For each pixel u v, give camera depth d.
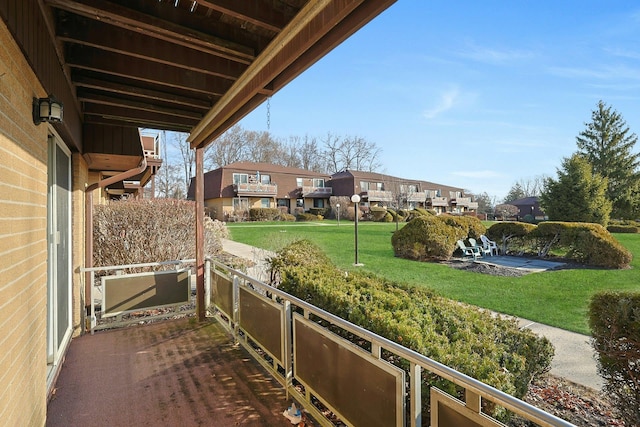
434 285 7.02
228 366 3.29
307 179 34.41
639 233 19.20
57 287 3.12
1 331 1.47
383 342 1.62
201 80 2.94
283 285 3.67
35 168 2.00
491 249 12.03
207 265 4.83
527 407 1.01
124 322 4.44
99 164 5.34
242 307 3.46
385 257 10.79
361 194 33.69
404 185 34.84
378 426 1.66
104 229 7.18
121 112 3.75
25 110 1.79
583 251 9.95
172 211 7.73
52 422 2.42
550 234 11.03
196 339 3.97
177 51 2.46
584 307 5.48
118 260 7.14
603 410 2.62
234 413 2.53
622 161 26.31
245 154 37.97
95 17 1.88
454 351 2.04
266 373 3.14
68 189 3.72
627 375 2.44
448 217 11.73
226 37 2.22
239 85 2.52
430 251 10.41
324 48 1.79
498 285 7.07
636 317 2.37
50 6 1.99
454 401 1.30
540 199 21.98
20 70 1.69
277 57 2.06
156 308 4.65
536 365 2.54
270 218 29.19
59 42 2.25
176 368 3.25
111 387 2.90
